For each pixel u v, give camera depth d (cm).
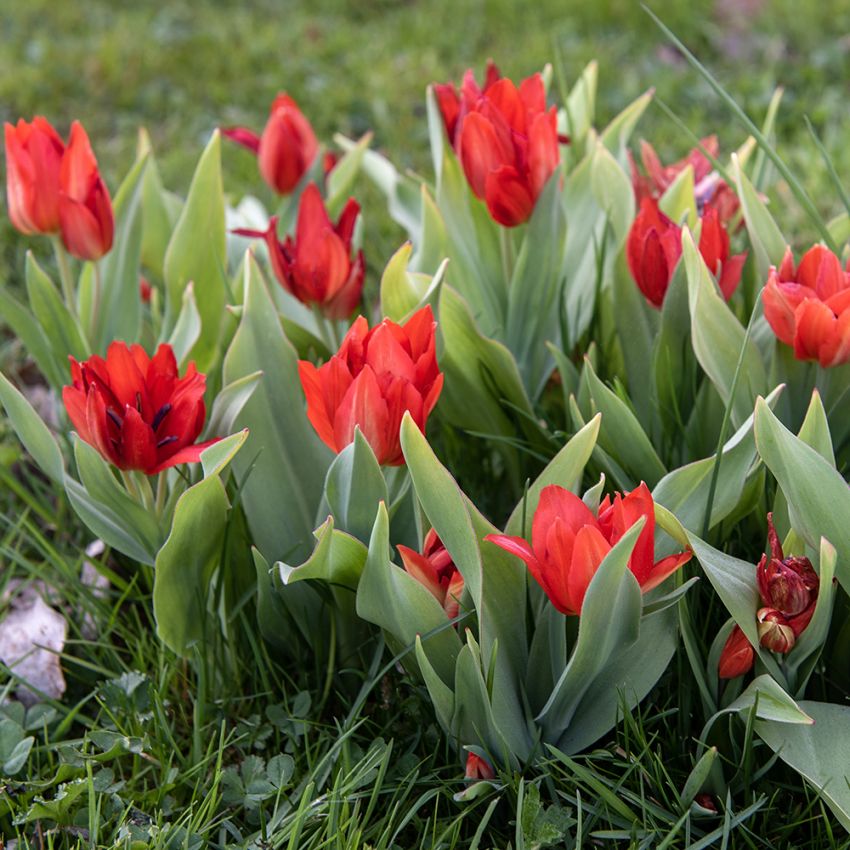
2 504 136
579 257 132
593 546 107
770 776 116
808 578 111
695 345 118
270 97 196
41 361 133
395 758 118
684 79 193
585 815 114
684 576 116
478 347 124
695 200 131
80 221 127
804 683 113
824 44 203
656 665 113
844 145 168
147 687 122
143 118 194
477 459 132
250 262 121
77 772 118
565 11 217
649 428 127
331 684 121
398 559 119
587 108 138
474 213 131
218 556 119
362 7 231
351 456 113
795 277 118
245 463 120
